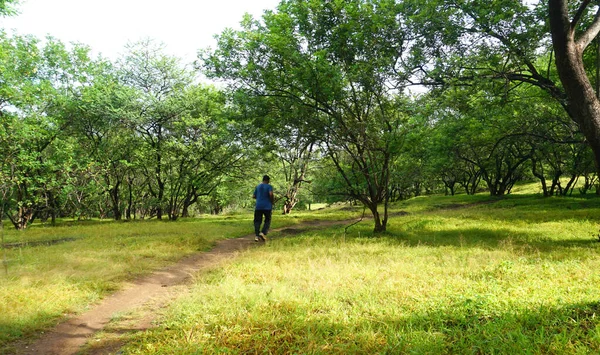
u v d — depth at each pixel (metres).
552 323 3.63
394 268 6.62
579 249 8.34
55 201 26.66
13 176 17.45
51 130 21.09
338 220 22.16
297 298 4.95
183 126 25.05
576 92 7.15
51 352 3.75
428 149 15.45
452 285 5.35
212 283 5.98
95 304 5.35
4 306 4.79
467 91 12.92
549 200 25.83
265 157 23.58
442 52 12.48
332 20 11.91
